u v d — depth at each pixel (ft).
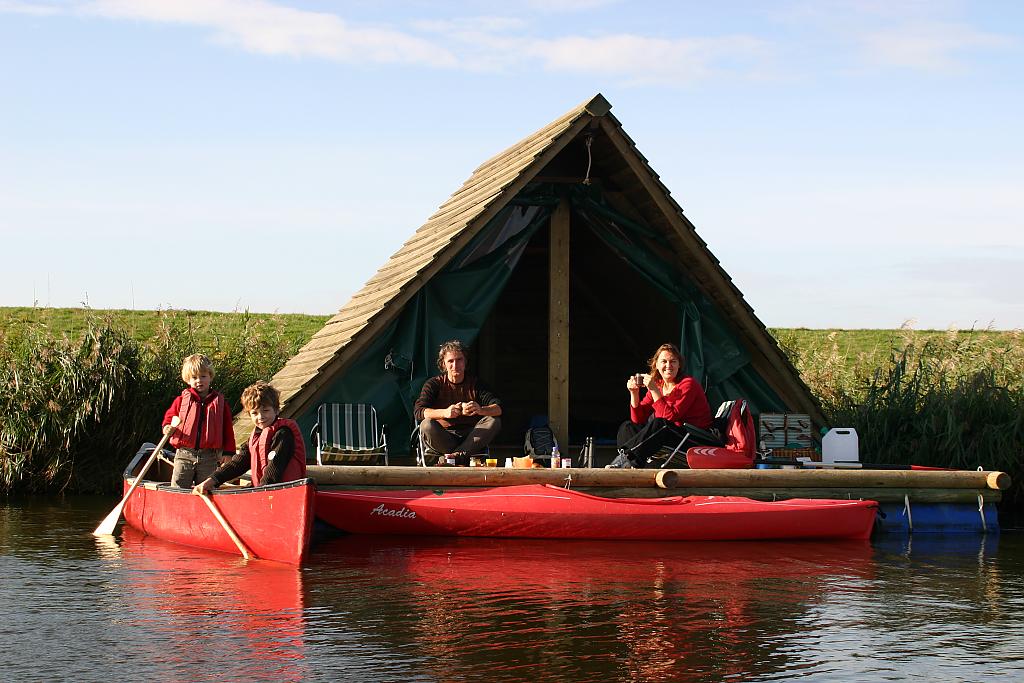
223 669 19.22
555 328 42.09
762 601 24.81
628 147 39.93
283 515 29.25
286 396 38.65
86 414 44.06
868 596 25.53
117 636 21.40
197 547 32.22
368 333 38.73
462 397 38.58
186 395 34.94
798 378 43.37
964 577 28.04
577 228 46.55
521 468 34.94
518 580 26.94
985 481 36.78
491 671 19.15
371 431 39.04
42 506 40.78
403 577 27.27
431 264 39.34
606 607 24.00
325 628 21.97
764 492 35.37
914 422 46.50
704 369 43.14
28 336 48.06
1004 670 19.63
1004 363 50.06
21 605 24.07
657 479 34.65
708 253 41.65
